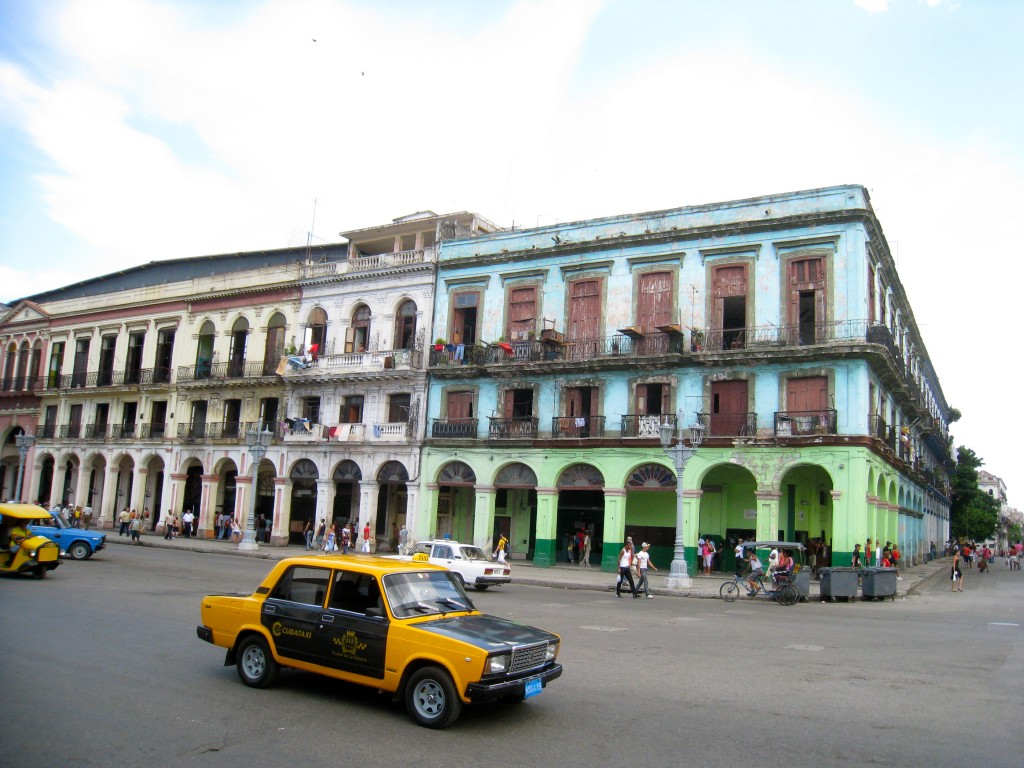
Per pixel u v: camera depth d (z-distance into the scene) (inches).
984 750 302.0
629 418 1302.9
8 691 346.3
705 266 1288.1
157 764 266.2
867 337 1151.0
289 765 269.1
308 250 1768.0
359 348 1654.8
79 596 671.8
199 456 1788.9
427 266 1557.6
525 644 329.1
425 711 320.2
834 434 1135.6
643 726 327.0
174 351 1895.9
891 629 656.4
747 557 1184.8
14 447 2172.7
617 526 1289.4
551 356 1393.9
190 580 872.3
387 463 1552.7
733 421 1215.6
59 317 2142.0
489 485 1427.2
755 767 277.9
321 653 351.6
